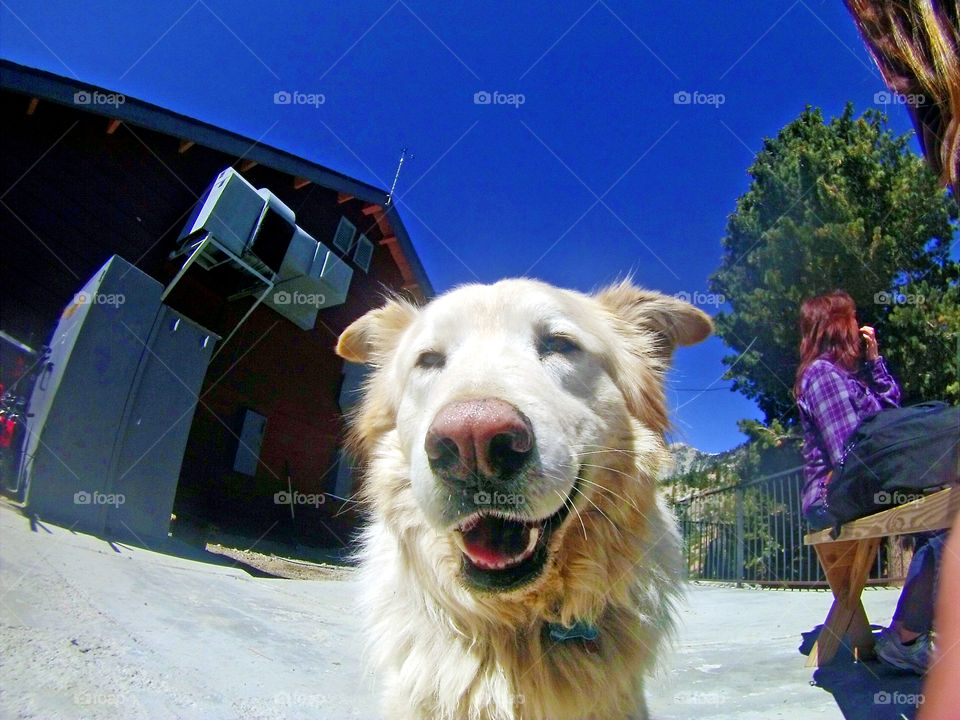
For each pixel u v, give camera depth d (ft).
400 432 6.12
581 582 5.34
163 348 14.96
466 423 4.35
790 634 9.32
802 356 8.21
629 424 6.05
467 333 5.88
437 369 5.95
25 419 14.73
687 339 6.88
